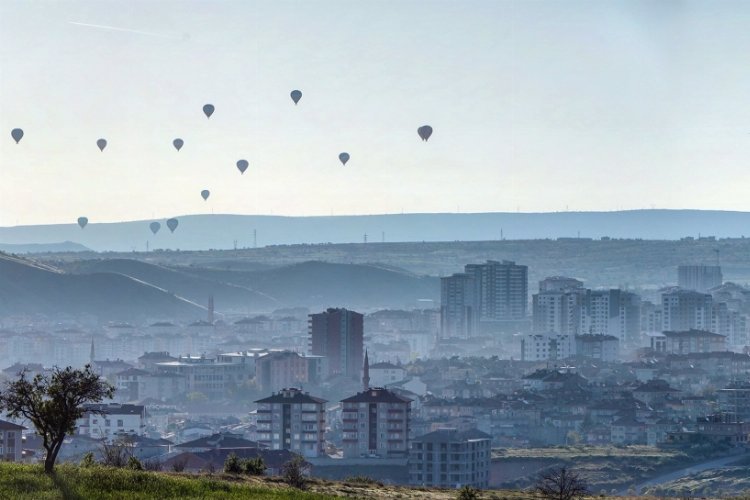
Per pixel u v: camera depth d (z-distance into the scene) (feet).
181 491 583.58
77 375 602.44
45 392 599.98
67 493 549.13
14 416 596.29
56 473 586.86
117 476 592.60
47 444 602.85
